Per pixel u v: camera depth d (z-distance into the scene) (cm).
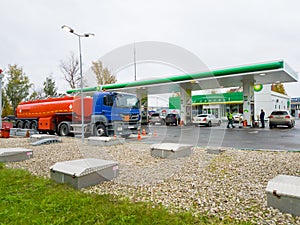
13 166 582
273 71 1460
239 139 1148
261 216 289
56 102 1409
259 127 1891
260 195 359
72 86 3122
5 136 1386
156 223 273
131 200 348
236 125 2195
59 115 1384
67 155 720
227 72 1628
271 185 316
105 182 437
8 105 2794
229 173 488
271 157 644
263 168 521
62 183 421
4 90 2792
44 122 1465
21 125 1705
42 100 1536
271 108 3200
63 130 1334
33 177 464
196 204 330
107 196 361
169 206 324
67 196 356
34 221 277
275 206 306
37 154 741
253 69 1527
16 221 279
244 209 310
